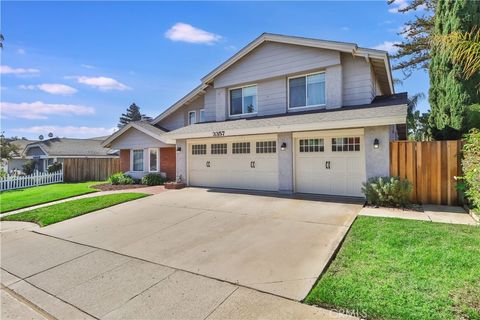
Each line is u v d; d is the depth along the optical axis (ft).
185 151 44.19
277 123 32.83
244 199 31.37
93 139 109.81
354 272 12.89
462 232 17.46
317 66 35.91
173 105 55.16
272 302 11.28
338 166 31.01
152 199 34.55
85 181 67.10
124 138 57.72
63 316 11.52
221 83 44.47
